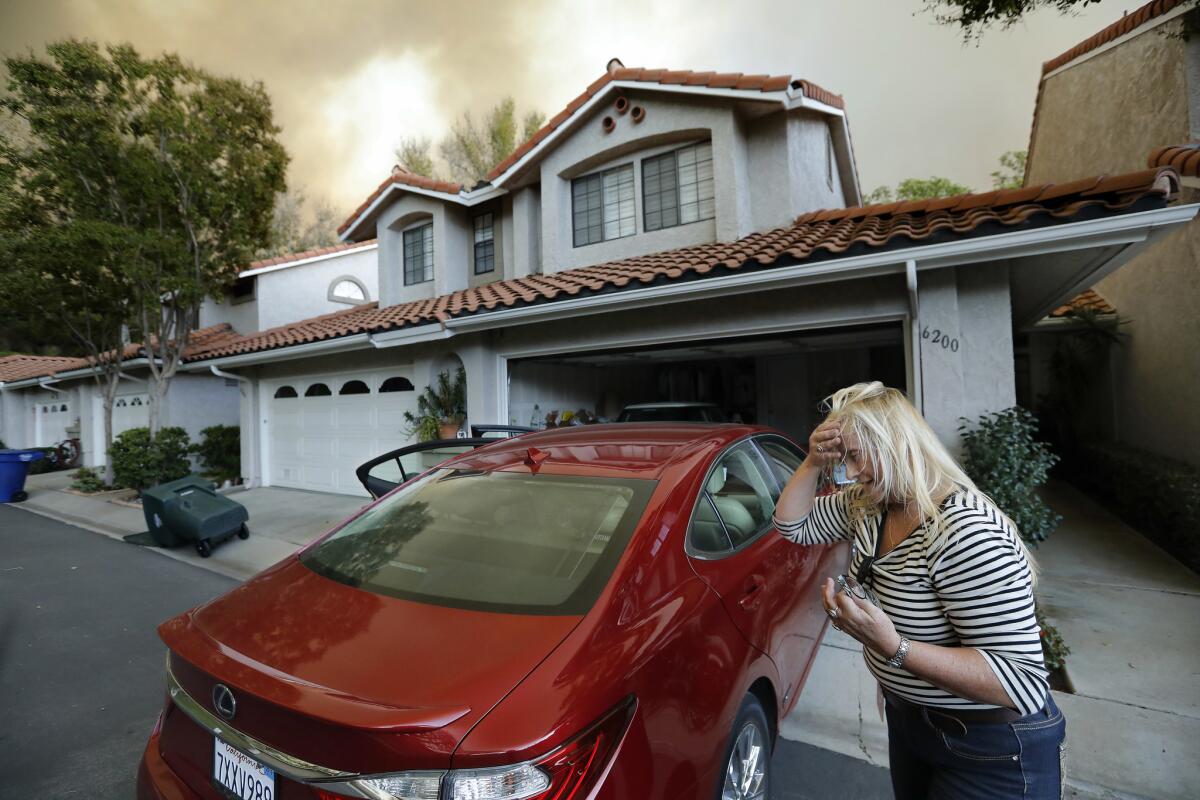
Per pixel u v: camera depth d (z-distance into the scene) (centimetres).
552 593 194
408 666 164
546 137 988
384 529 254
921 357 526
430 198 1194
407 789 141
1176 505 552
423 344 905
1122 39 834
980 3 530
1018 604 136
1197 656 375
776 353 991
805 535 192
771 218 880
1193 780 271
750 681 226
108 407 1294
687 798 181
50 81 985
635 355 923
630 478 245
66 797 287
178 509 706
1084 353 949
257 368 1213
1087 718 316
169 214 1148
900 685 158
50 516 1043
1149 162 609
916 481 147
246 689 164
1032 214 438
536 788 140
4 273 1036
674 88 871
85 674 416
